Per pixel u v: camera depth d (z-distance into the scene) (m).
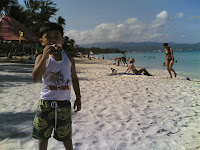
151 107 4.50
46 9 25.70
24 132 2.92
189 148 2.56
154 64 26.02
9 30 15.08
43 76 1.70
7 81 7.59
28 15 24.70
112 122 3.51
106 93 6.00
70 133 1.84
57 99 1.70
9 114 3.75
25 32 16.11
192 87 7.30
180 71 15.61
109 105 4.63
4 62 17.88
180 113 4.08
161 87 7.23
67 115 1.77
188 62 26.17
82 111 4.11
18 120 3.43
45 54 1.60
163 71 15.99
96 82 8.32
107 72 13.29
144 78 9.86
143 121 3.58
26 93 5.67
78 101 2.01
